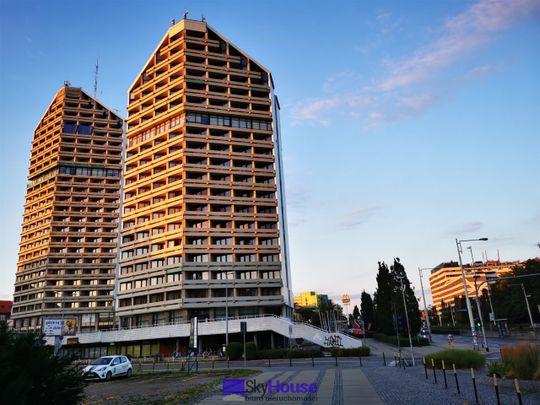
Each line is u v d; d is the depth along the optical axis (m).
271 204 78.06
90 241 106.81
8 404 8.47
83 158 112.94
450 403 13.26
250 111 84.06
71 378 10.28
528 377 18.42
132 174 83.94
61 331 38.44
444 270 191.62
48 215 106.75
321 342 55.34
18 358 9.51
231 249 73.62
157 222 76.88
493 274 161.62
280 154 94.50
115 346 72.50
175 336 65.06
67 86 118.56
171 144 80.31
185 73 83.25
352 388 17.89
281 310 73.81
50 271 103.75
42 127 120.75
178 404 15.02
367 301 92.69
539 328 68.00
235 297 70.69
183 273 71.25
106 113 118.62
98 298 101.75
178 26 87.62
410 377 21.69
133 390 21.05
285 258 81.31
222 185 77.50
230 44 88.38
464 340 65.06
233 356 49.91
